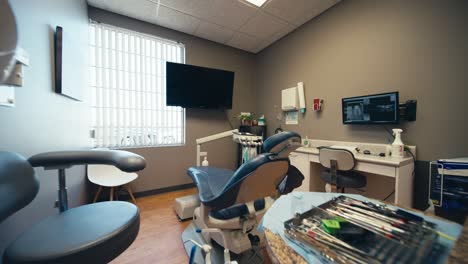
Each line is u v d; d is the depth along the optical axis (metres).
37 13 0.96
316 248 0.47
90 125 2.23
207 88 3.07
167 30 2.86
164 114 2.89
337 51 2.39
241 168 0.88
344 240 0.49
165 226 1.85
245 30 2.97
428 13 1.67
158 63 2.82
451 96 1.56
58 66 1.17
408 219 0.58
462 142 1.52
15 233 0.72
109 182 2.10
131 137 2.61
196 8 2.41
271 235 0.58
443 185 1.36
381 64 1.99
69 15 1.45
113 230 0.55
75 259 0.46
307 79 2.80
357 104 2.12
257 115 3.80
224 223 1.16
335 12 2.40
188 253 1.45
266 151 0.94
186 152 3.07
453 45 1.55
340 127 2.39
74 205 1.61
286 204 0.77
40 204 0.90
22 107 0.82
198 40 3.15
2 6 0.49
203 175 1.59
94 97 2.34
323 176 2.05
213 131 3.35
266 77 3.59
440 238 0.50
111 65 2.46
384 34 1.96
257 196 1.02
